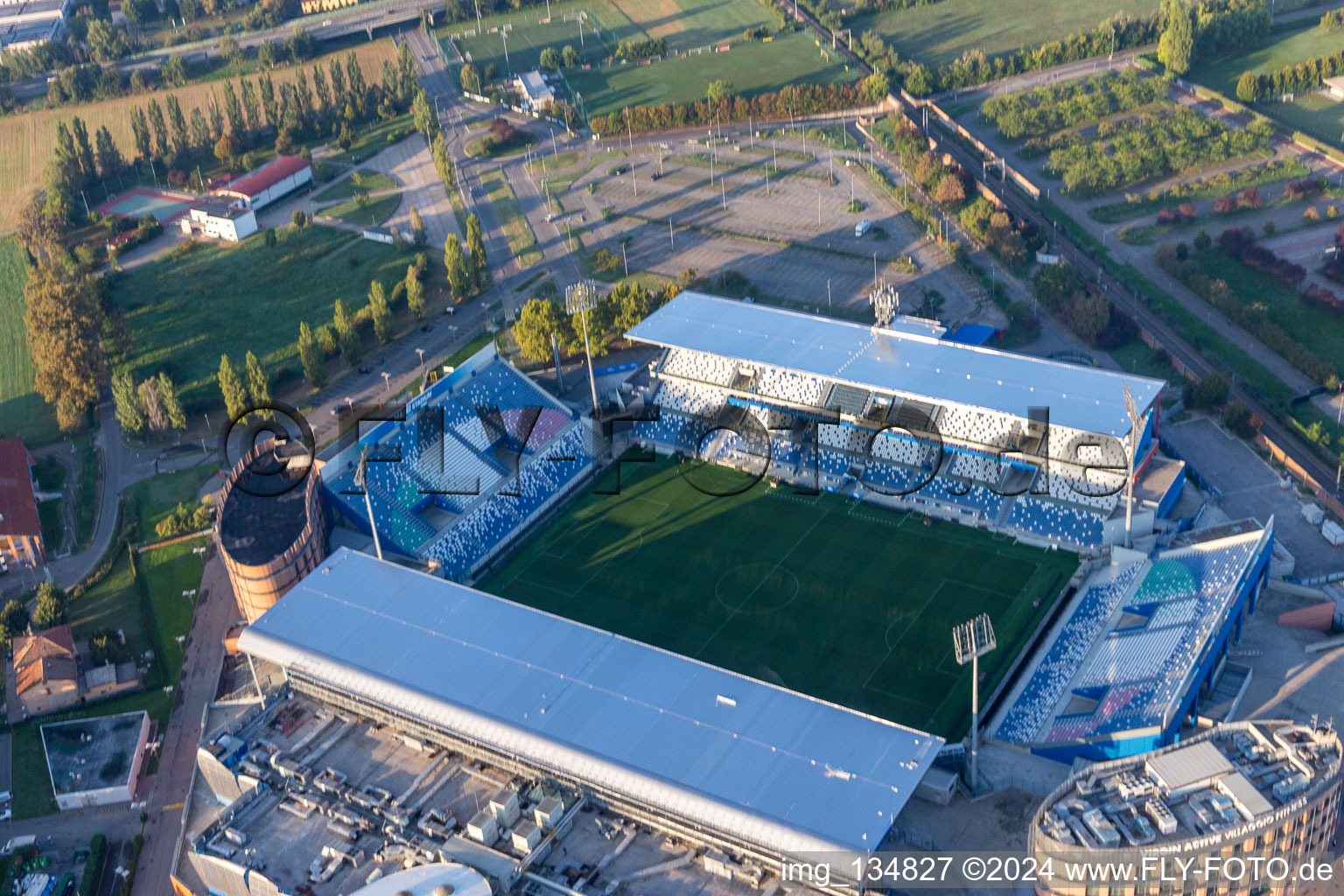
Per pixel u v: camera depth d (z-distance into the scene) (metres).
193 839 183.38
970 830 181.00
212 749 192.12
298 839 177.38
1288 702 195.12
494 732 182.38
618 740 178.12
